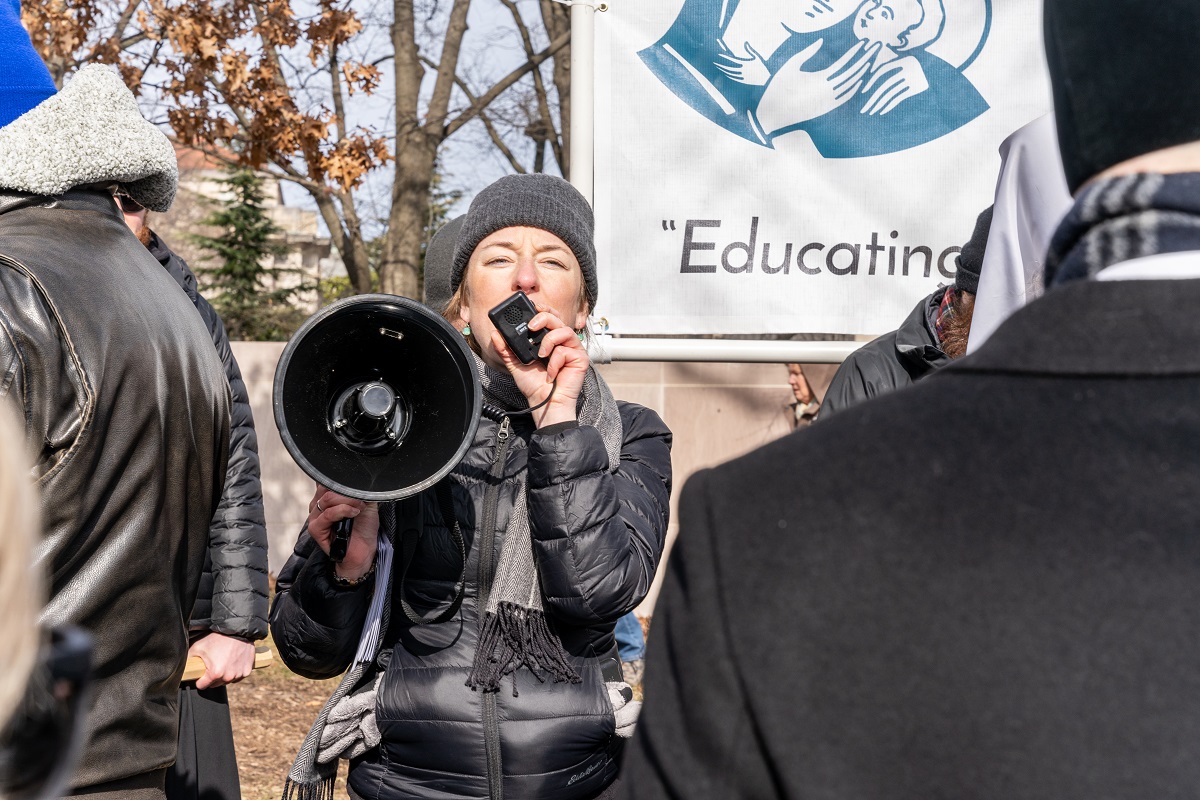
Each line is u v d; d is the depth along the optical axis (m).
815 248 3.31
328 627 2.10
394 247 13.77
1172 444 0.73
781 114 3.29
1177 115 0.76
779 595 0.77
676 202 3.29
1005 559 0.74
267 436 9.19
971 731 0.71
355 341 1.97
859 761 0.73
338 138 12.38
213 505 1.91
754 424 7.36
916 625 0.74
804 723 0.75
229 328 21.22
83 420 1.58
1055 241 0.84
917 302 3.33
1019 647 0.71
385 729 2.03
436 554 2.04
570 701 2.00
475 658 1.97
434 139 13.91
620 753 2.11
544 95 15.39
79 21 10.95
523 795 1.96
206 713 2.89
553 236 2.20
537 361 2.05
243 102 11.28
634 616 4.77
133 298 1.73
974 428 0.78
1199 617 0.70
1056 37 0.83
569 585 1.93
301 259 30.61
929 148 3.31
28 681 0.72
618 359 3.30
